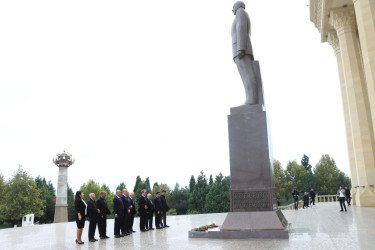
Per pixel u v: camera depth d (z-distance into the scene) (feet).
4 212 132.98
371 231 27.84
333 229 30.94
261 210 29.01
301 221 42.37
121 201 36.96
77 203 32.53
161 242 28.17
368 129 64.64
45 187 185.88
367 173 62.85
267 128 30.99
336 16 72.33
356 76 67.72
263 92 33.88
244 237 27.14
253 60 33.94
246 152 30.76
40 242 35.76
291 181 201.67
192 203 180.34
